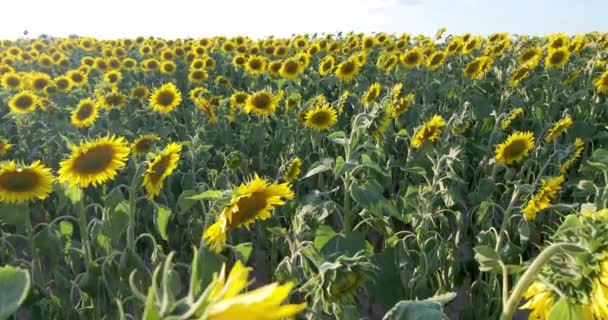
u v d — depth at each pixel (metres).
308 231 4.31
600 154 4.83
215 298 1.09
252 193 2.98
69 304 3.73
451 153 5.04
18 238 5.48
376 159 6.48
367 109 8.07
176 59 18.58
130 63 15.92
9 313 1.39
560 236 2.03
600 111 9.27
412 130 8.30
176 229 5.74
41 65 16.89
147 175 3.80
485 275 5.32
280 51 16.66
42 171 3.93
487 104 9.39
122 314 1.30
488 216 5.31
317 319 2.93
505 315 2.20
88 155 3.88
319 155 7.18
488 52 13.59
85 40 23.16
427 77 11.87
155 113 9.93
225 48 18.66
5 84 11.61
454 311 5.26
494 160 6.09
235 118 9.09
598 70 12.09
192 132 9.51
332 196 6.81
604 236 1.87
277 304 1.07
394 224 5.89
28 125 9.06
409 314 2.02
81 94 12.79
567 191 7.00
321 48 16.91
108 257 3.49
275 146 8.39
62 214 6.33
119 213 3.84
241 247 3.39
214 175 6.02
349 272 2.54
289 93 11.16
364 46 15.76
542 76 11.02
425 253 4.29
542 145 7.69
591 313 1.86
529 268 2.07
